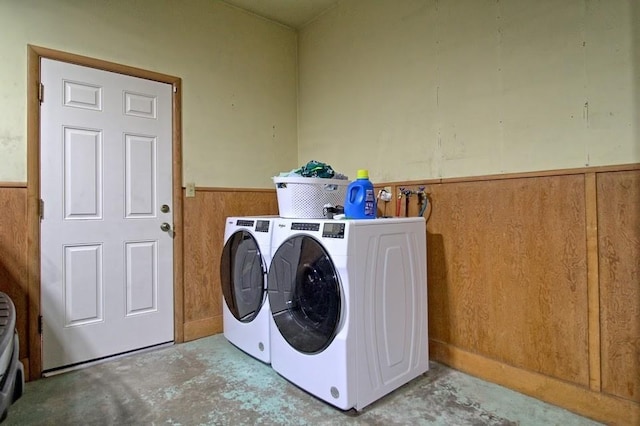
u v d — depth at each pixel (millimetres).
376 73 2762
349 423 1708
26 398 1940
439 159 2363
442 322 2361
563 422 1709
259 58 3232
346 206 2094
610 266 1680
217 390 2020
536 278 1927
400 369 2018
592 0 1725
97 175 2406
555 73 1848
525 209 1963
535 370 1938
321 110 3252
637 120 1603
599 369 1718
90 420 1745
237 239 2576
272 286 2189
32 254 2166
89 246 2375
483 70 2133
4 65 2104
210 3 2928
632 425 1617
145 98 2604
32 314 2160
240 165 3098
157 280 2656
